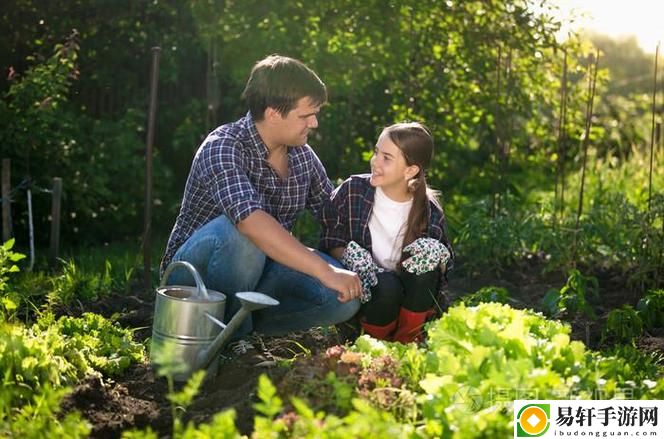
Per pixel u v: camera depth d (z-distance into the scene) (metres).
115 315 4.58
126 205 8.45
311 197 4.42
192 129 8.77
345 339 4.33
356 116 8.98
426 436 2.91
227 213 3.84
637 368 3.87
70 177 7.85
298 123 3.95
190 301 3.59
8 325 3.94
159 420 3.44
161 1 8.59
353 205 4.28
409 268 4.12
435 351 3.38
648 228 6.11
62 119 7.77
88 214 8.05
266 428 2.76
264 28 8.23
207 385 3.72
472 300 4.97
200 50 8.88
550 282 6.23
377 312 4.14
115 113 8.90
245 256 3.88
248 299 3.41
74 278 5.58
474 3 8.55
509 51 7.80
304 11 8.34
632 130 11.47
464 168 10.22
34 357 3.49
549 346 3.27
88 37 8.58
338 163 8.79
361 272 4.11
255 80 3.96
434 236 4.27
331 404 3.23
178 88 9.20
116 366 3.88
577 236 6.54
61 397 3.41
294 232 7.10
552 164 9.54
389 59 8.46
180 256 3.96
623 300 5.73
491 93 8.65
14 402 3.30
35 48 8.22
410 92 8.51
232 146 3.96
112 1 8.44
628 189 8.77
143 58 8.91
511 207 7.33
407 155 4.12
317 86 3.94
